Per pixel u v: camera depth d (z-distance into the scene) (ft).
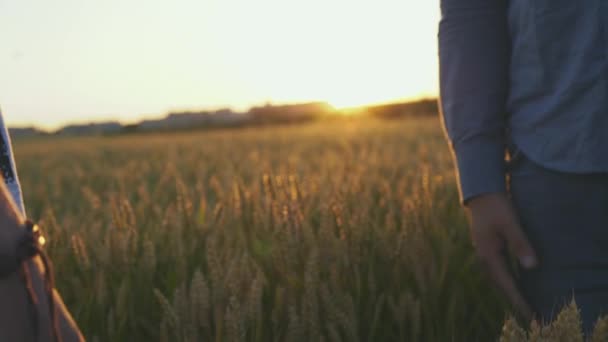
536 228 6.10
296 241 7.85
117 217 9.70
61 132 196.34
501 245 6.27
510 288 6.20
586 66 5.63
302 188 10.37
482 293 8.80
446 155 23.54
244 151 45.80
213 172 28.19
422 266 8.00
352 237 8.27
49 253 8.79
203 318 6.56
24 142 137.90
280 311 7.27
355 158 27.30
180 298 6.55
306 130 88.07
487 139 6.30
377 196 13.64
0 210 3.27
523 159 6.18
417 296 8.36
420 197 9.57
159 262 9.52
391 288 8.17
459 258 9.42
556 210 5.93
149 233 10.74
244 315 6.18
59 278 8.86
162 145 70.74
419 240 8.03
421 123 81.71
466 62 6.34
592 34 5.62
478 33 6.33
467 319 8.55
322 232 7.97
